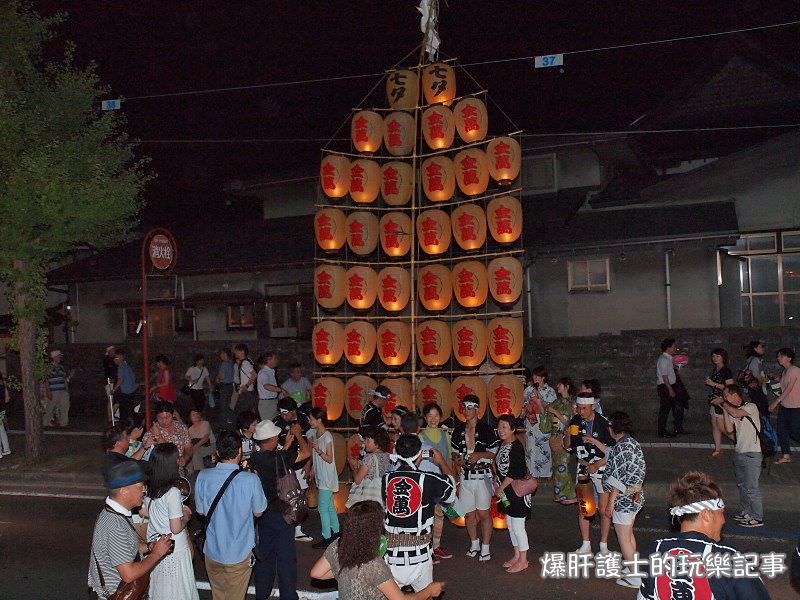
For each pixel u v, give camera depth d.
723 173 18.00
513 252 11.54
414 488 5.73
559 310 19.00
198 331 23.97
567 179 20.56
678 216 17.81
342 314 12.66
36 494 12.23
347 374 12.18
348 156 12.73
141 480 4.76
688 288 17.84
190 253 24.09
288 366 19.08
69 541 9.33
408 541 5.70
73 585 7.68
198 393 17.56
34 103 13.88
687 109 21.77
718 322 17.58
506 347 11.17
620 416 7.40
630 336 16.11
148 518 5.46
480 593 7.30
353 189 12.13
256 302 22.75
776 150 17.50
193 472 10.95
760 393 12.13
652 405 15.88
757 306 17.67
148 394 12.34
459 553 8.68
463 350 11.44
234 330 23.50
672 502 3.79
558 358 16.69
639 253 18.28
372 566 4.14
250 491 5.86
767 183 17.62
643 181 21.11
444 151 12.11
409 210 12.52
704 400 15.61
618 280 18.47
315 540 9.30
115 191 13.73
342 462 11.50
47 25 14.13
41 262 14.23
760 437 9.24
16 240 13.30
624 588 7.34
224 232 25.45
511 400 11.15
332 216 12.08
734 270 17.86
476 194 11.73
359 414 11.70
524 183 20.88
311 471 9.34
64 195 13.05
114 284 25.02
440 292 11.65
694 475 3.79
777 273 17.52
